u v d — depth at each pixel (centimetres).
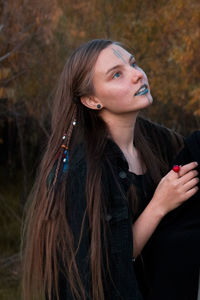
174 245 160
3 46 469
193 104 459
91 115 173
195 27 461
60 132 175
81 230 154
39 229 164
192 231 161
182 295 157
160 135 191
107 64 164
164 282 160
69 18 500
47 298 166
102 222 155
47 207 163
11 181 793
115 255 156
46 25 467
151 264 167
